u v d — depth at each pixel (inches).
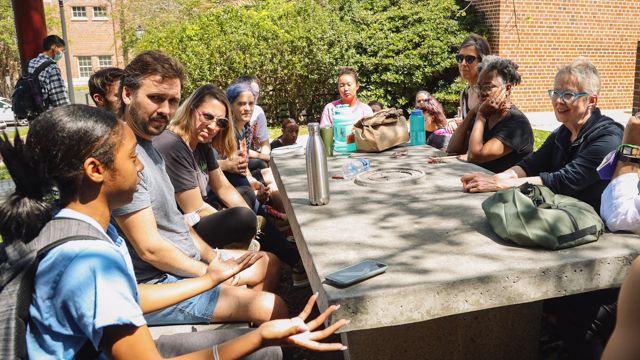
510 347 87.0
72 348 47.3
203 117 112.8
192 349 69.0
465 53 169.2
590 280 64.3
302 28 461.1
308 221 86.1
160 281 82.8
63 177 48.2
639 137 76.3
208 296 81.8
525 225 69.3
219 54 449.4
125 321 46.8
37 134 47.8
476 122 129.8
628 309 41.0
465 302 60.9
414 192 101.1
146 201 77.9
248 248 115.6
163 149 104.3
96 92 133.1
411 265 65.6
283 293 135.4
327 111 212.2
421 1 475.5
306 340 53.0
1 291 45.4
